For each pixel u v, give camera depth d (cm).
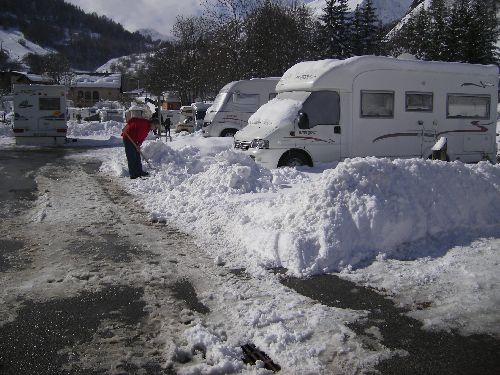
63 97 2350
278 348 392
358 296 490
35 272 569
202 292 510
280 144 1162
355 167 644
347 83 1198
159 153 1332
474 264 543
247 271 566
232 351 390
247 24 3609
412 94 1257
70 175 1338
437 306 463
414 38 5562
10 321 447
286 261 572
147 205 917
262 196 852
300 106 1187
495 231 645
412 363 371
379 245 594
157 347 402
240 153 1046
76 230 750
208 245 665
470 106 1323
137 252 641
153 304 482
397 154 1255
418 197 636
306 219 607
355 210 604
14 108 2305
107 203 947
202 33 4806
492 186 691
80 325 439
